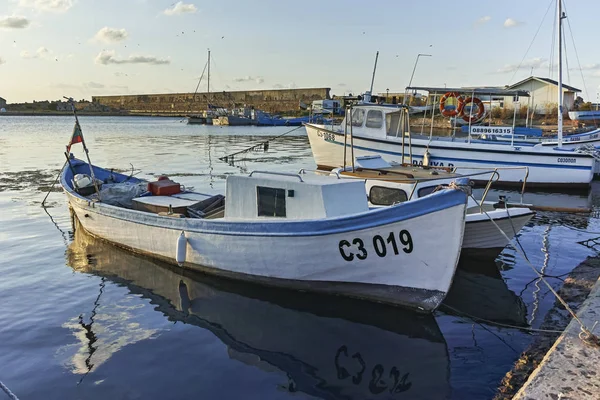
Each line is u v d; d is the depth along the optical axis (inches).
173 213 376.5
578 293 316.5
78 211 454.0
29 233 471.2
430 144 738.8
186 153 1258.6
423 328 275.3
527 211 374.6
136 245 394.6
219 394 209.8
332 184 305.1
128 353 244.7
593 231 484.4
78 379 221.0
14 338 259.8
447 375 224.2
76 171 574.2
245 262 325.1
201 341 258.2
